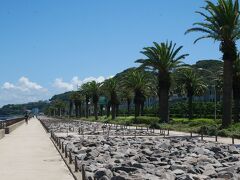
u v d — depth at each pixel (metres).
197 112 112.44
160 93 68.12
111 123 93.00
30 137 42.59
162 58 66.88
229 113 50.53
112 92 107.69
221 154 25.19
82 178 14.45
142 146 31.67
